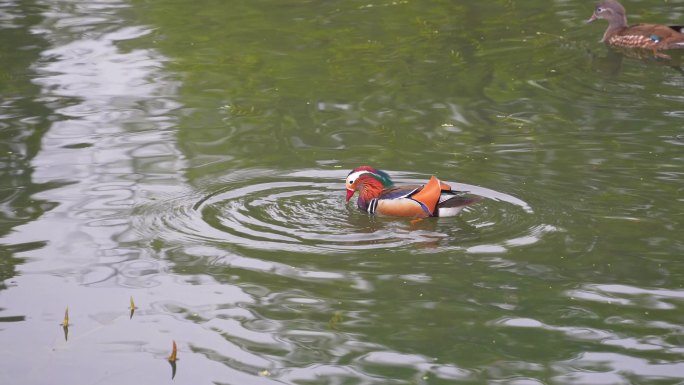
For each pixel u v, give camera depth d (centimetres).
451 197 2169
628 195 2228
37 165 2473
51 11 4044
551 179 2333
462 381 1523
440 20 3803
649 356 1587
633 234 2038
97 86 3117
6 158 2519
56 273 1909
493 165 2433
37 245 2025
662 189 2255
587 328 1678
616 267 1900
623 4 4081
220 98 3006
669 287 1816
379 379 1536
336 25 3759
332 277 1884
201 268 1928
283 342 1655
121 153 2566
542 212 2155
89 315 1753
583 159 2455
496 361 1580
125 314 1755
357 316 1738
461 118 2794
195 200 2264
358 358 1602
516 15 3859
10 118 2823
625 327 1678
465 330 1680
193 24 3819
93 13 4006
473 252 1984
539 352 1603
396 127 2734
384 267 1928
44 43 3578
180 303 1794
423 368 1563
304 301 1792
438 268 1919
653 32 3462
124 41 3606
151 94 3045
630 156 2459
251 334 1683
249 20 3856
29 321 1733
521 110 2847
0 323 1723
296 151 2569
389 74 3203
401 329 1689
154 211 2198
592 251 1967
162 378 1554
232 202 2256
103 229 2108
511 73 3192
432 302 1780
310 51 3456
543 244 2006
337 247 2027
